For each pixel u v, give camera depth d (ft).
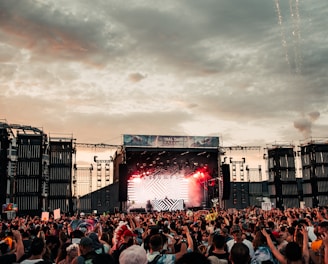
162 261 20.16
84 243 22.22
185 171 203.72
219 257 22.75
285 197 196.65
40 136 171.73
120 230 26.73
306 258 23.63
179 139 192.03
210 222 56.13
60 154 177.17
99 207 198.39
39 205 165.89
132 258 14.02
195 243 33.24
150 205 196.75
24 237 35.37
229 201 212.84
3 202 155.02
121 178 167.22
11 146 168.45
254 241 26.63
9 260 22.41
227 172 175.11
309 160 197.36
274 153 200.75
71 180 175.11
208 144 194.39
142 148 188.24
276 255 22.57
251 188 216.54
